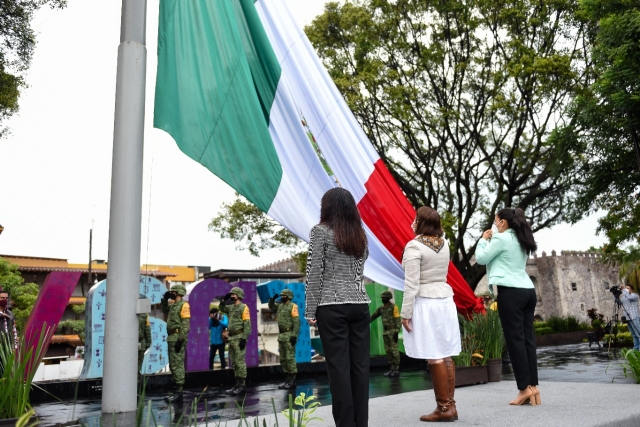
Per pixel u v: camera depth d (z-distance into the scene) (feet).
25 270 117.80
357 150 27.96
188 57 21.90
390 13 70.79
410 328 16.20
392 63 72.69
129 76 19.67
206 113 21.66
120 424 16.66
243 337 33.86
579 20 64.85
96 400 31.89
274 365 42.55
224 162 21.59
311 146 25.36
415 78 72.49
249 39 24.54
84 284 124.47
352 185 27.78
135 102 19.63
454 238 68.90
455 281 34.40
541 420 14.85
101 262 135.44
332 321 12.40
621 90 51.24
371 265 28.66
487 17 68.23
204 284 40.40
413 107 70.44
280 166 22.75
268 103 24.71
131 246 18.97
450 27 70.49
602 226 71.72
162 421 19.49
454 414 15.65
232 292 34.81
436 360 15.83
